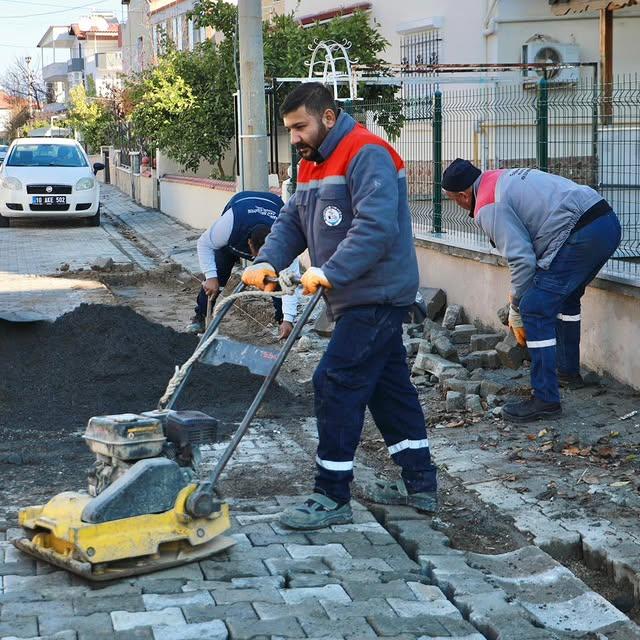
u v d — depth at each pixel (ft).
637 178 24.52
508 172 21.20
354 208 14.98
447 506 17.04
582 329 24.88
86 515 13.32
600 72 51.47
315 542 15.05
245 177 40.78
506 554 14.87
